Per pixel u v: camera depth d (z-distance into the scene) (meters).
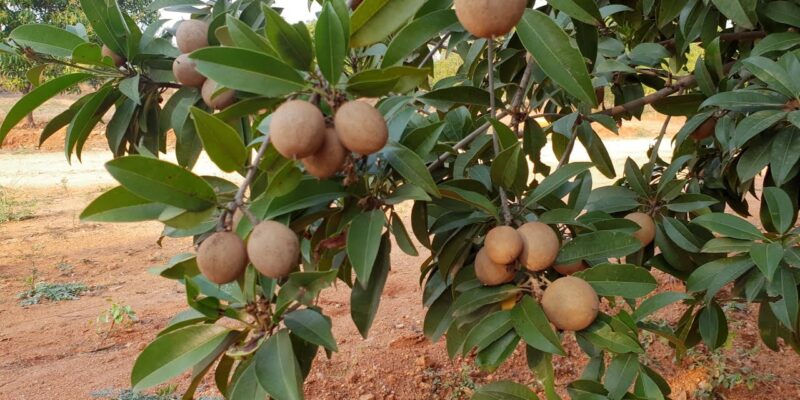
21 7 10.15
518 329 0.88
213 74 0.72
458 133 1.29
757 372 2.48
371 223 0.88
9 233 5.59
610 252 0.96
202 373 0.90
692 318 1.39
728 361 2.55
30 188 7.46
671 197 1.31
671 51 1.78
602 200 1.36
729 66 1.51
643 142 9.81
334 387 2.57
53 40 1.11
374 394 2.51
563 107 1.68
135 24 1.13
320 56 0.73
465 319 0.98
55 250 5.05
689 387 2.40
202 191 0.73
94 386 2.61
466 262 1.12
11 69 9.53
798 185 1.33
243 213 0.78
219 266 0.69
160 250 5.05
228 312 0.87
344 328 3.09
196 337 0.86
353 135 0.68
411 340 2.89
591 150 1.47
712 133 1.42
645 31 1.85
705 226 1.14
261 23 1.21
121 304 3.71
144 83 1.14
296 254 0.70
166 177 0.71
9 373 2.79
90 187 7.49
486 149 1.34
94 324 3.38
